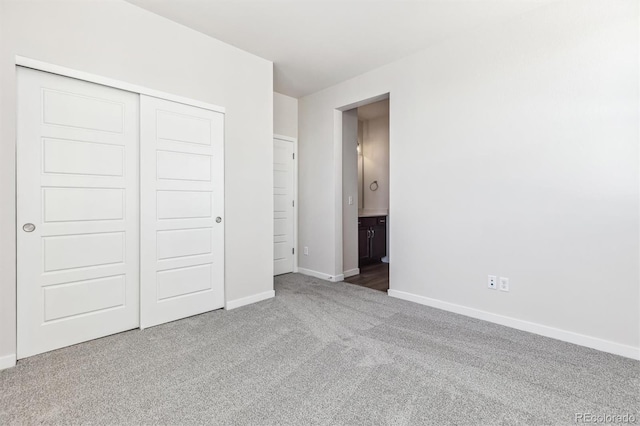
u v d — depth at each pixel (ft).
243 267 10.62
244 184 10.61
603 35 7.14
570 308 7.71
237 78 10.34
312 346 7.48
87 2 7.39
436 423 4.82
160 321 8.82
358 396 5.51
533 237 8.25
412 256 10.94
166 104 8.78
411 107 10.84
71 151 7.34
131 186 8.30
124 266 8.25
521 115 8.38
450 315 9.59
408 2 7.91
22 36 6.57
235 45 10.18
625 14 6.88
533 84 8.16
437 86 10.12
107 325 8.00
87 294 7.67
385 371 6.34
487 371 6.33
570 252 7.68
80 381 5.98
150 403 5.33
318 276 14.67
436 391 5.65
